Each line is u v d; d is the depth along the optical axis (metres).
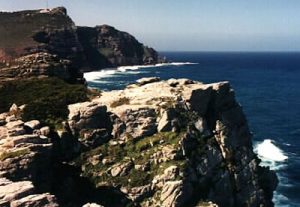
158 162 56.09
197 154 59.06
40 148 48.72
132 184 54.19
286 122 147.38
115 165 55.84
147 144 58.06
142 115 60.19
